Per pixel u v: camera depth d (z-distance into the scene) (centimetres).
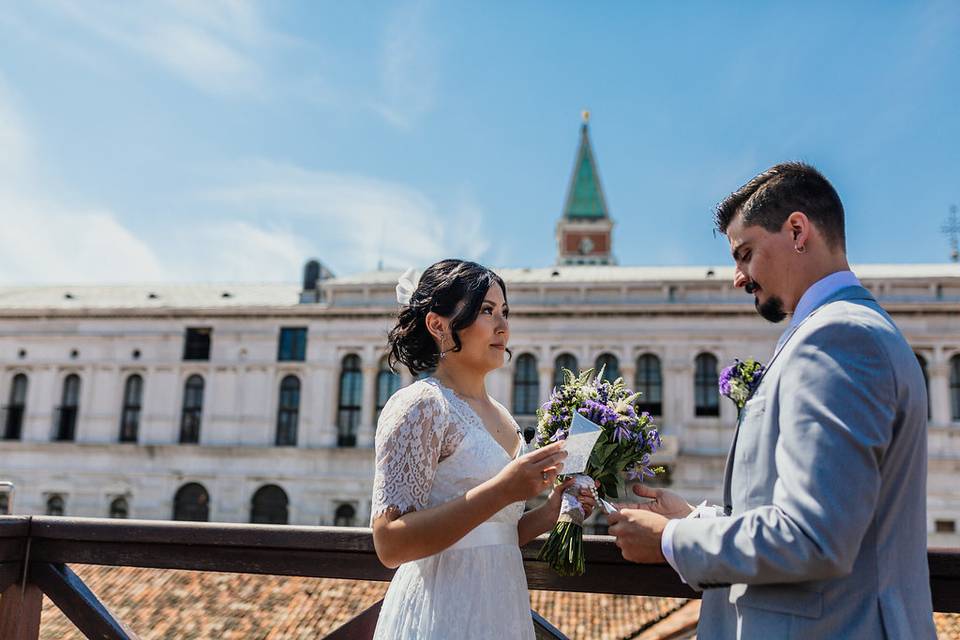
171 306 3506
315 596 660
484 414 279
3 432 3547
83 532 321
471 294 276
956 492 2911
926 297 3089
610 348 3259
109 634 316
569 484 258
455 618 243
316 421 3384
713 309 3192
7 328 3603
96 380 3528
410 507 241
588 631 499
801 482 190
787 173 233
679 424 3158
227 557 313
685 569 209
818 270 226
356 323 3428
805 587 202
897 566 199
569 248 5072
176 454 3406
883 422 191
